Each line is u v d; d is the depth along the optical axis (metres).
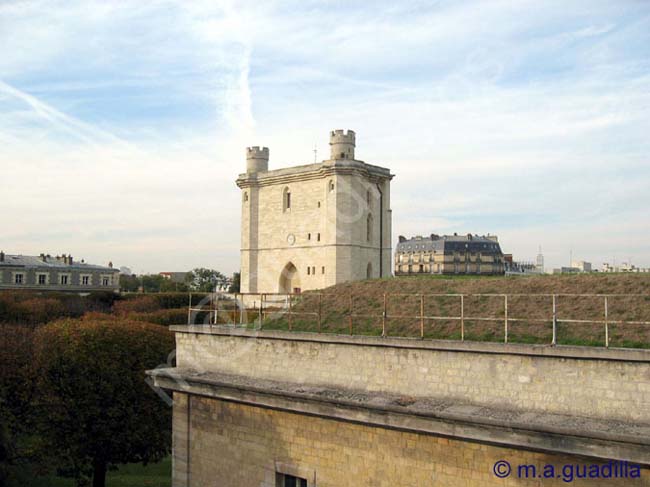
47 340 33.44
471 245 151.62
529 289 22.86
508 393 17.11
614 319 18.89
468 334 20.23
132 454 31.95
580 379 16.03
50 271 120.62
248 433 21.83
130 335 33.19
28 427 34.31
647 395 15.07
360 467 18.88
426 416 16.62
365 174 71.38
